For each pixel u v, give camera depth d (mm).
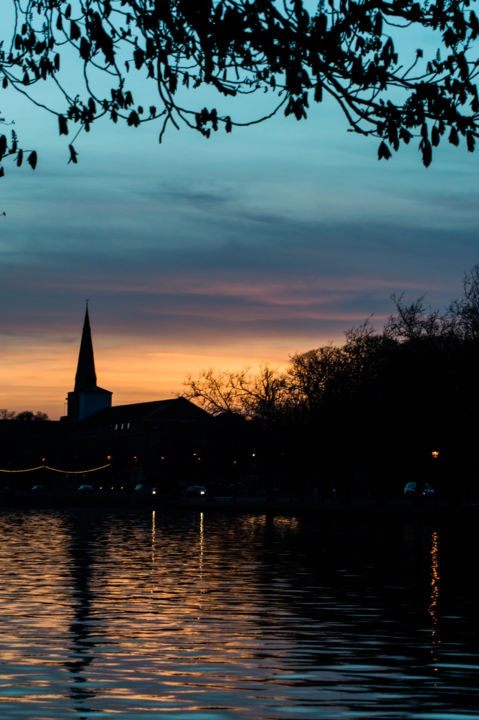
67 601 26594
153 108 12422
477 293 78250
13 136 12547
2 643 19922
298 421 90438
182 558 41281
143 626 22328
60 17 12055
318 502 100250
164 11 11664
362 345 85875
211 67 11867
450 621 23531
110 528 65688
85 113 12508
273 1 11375
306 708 14734
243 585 31031
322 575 34375
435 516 70438
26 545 49094
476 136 11391
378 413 79500
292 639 20828
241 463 109125
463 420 76000
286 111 11758
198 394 102125
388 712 14531
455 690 16031
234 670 17547
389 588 30438
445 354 76750
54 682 16312
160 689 15906
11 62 12453
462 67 11297
